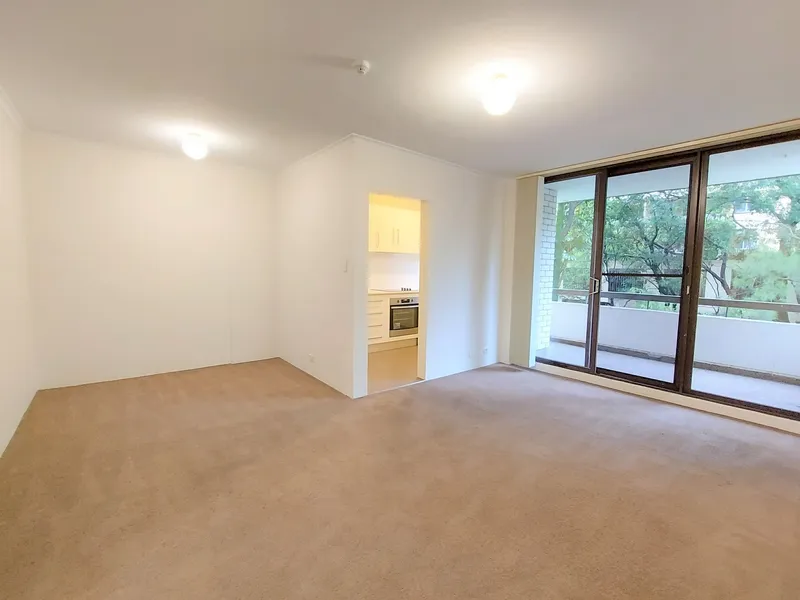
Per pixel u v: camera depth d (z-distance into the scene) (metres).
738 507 2.12
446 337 4.51
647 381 3.91
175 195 4.36
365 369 3.77
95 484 2.21
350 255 3.63
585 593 1.54
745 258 4.12
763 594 1.55
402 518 1.97
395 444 2.78
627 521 1.98
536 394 3.92
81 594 1.48
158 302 4.33
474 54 2.10
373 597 1.50
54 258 3.72
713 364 4.71
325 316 4.07
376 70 2.30
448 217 4.36
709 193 3.72
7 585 1.51
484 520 1.97
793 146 3.26
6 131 2.93
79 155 3.78
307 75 2.37
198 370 4.54
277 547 1.75
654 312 4.91
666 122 3.03
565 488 2.27
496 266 5.00
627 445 2.83
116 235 4.04
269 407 3.44
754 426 3.21
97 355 4.02
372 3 1.69
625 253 4.53
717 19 1.74
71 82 2.51
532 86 2.44
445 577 1.61
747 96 2.55
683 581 1.61
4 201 2.86
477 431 3.03
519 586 1.57
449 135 3.40
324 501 2.10
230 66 2.28
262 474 2.36
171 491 2.16
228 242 4.75
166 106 2.89
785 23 1.76
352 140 3.50
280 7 1.73
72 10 1.76
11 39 2.02
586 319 4.48
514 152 3.88
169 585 1.53
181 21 1.85
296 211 4.59
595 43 1.97
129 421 3.09
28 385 3.40
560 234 4.89
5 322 2.78
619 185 4.32
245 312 4.95
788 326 4.16
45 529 1.83
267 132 3.44
